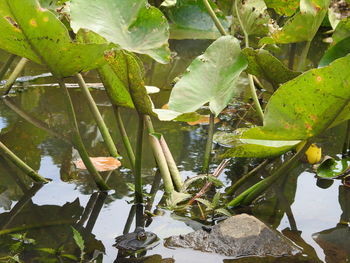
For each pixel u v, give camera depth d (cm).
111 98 262
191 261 228
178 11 424
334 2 447
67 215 250
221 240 234
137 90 236
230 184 268
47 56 248
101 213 251
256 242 233
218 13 420
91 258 229
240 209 254
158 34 269
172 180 267
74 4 263
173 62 379
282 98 236
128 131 304
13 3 236
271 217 250
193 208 254
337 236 240
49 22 239
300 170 278
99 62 251
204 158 274
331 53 290
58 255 231
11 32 244
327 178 272
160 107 323
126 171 275
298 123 239
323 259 230
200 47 401
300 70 315
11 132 301
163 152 271
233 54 272
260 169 262
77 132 259
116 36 266
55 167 277
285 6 361
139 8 269
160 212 252
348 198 260
